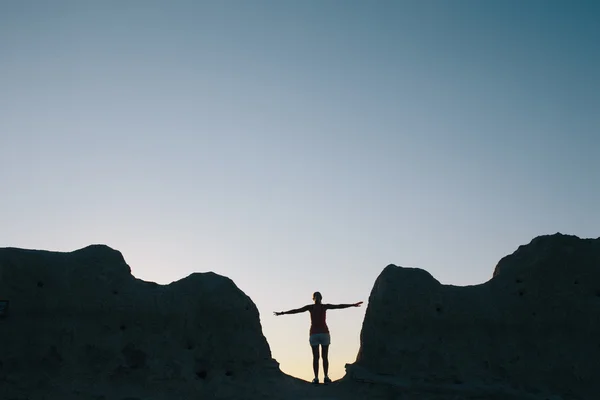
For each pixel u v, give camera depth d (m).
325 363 14.41
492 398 13.02
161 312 13.48
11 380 12.24
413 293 14.08
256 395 13.08
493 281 14.65
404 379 13.41
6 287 12.84
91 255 13.68
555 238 14.54
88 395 12.34
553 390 13.34
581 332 13.77
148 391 12.69
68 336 12.75
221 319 13.84
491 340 13.87
